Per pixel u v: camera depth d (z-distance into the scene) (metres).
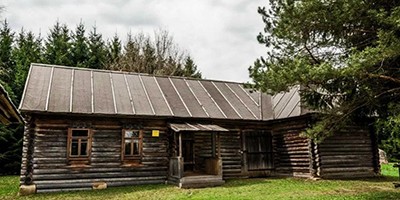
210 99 17.91
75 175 13.26
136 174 14.36
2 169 21.31
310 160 15.54
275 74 9.74
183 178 13.53
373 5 9.24
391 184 13.74
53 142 13.13
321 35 10.25
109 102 14.58
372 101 10.45
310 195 11.12
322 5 9.45
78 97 14.26
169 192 12.27
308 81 9.40
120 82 16.64
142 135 14.79
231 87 20.20
